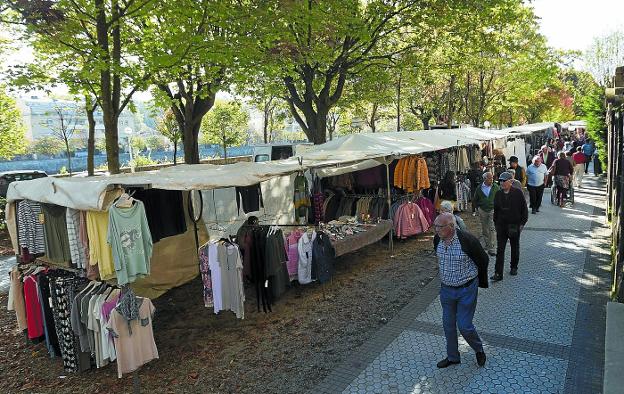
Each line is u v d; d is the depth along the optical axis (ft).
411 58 50.55
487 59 73.31
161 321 21.86
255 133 190.60
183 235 26.08
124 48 35.50
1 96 56.08
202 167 24.94
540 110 136.05
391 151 30.40
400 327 19.19
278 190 30.58
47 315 18.19
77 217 17.79
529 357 15.85
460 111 98.94
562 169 42.19
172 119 76.54
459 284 14.74
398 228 32.45
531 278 23.54
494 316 19.26
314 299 23.39
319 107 50.31
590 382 14.20
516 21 51.78
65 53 35.37
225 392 15.29
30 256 21.21
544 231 33.55
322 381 15.42
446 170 41.27
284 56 39.50
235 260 19.49
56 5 27.07
